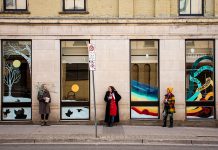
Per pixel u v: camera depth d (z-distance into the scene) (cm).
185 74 1966
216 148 1402
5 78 1972
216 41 1953
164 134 1666
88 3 1956
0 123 1939
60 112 1956
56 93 1947
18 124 1942
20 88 1970
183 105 1945
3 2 1958
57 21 1938
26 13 1941
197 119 1964
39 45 1948
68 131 1727
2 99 1961
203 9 1970
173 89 1952
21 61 1973
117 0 1961
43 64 1948
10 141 1518
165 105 1886
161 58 1953
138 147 1408
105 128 1836
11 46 1970
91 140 1533
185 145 1479
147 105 1973
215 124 1941
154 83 1980
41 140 1522
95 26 1948
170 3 1953
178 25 1950
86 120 1959
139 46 1980
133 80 1983
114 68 1950
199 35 1950
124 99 1947
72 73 1984
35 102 1944
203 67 1983
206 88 1977
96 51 1950
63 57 1981
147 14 1959
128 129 1809
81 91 1980
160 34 1950
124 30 1947
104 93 1947
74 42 1980
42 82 1948
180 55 1953
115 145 1459
